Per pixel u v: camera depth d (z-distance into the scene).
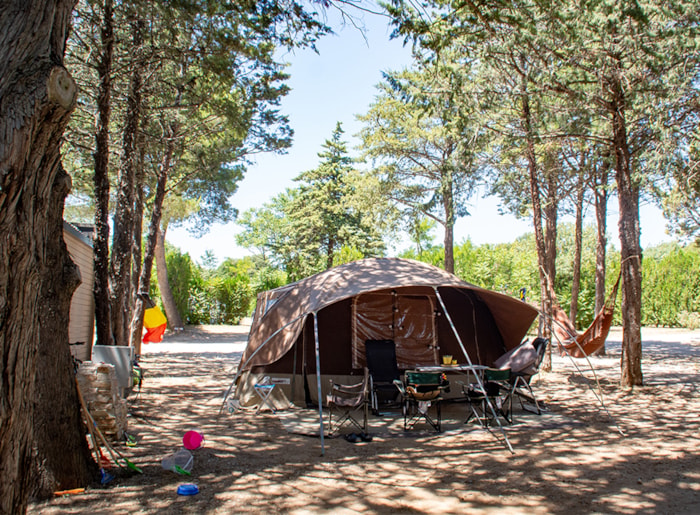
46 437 4.39
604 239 16.39
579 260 17.45
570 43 8.71
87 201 17.64
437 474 5.18
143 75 10.14
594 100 9.82
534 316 9.35
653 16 8.53
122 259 9.21
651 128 9.48
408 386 7.16
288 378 8.79
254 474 5.08
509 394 7.84
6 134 2.53
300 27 7.43
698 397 9.18
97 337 7.83
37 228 2.86
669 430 6.98
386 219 22.41
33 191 2.73
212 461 5.48
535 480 4.98
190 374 12.19
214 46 9.33
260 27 7.65
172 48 9.22
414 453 5.99
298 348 9.03
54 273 4.52
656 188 11.00
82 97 11.30
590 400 9.19
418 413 7.51
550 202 16.03
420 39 7.06
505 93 10.34
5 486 2.59
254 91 12.16
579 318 26.44
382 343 9.06
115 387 6.11
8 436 2.59
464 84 9.40
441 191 12.03
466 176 11.92
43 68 2.66
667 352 17.19
